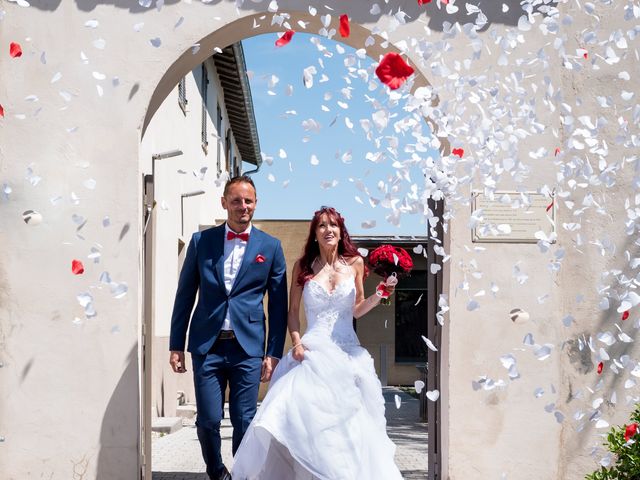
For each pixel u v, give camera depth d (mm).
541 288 6414
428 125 6348
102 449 6074
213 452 5719
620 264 6504
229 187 5906
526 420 6375
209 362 5727
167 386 12867
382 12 6344
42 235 6133
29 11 6188
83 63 6184
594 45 6527
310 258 5906
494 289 5832
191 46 6223
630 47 6566
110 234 6141
